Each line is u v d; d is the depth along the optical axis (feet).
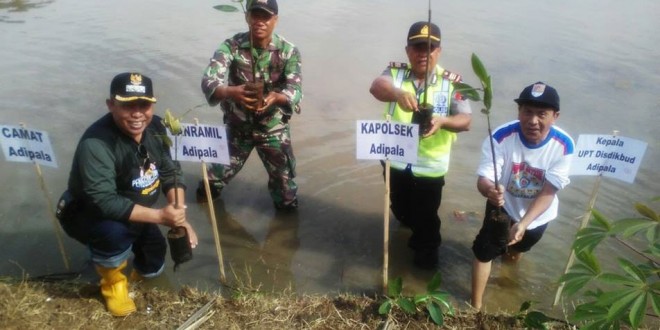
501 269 15.26
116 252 12.12
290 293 13.92
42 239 15.65
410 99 13.46
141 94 11.22
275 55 15.75
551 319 12.34
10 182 18.38
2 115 22.52
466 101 14.30
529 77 26.66
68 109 23.38
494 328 12.16
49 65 27.78
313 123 23.09
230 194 18.67
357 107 24.44
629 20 36.32
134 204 11.93
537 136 12.54
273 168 16.85
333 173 19.81
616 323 8.45
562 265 15.43
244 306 12.84
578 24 35.09
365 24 34.91
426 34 13.47
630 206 17.81
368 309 12.69
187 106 23.76
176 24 34.58
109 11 37.32
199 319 12.30
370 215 17.74
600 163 12.62
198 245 16.03
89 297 13.01
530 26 34.45
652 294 7.88
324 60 29.12
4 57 28.63
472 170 20.11
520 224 12.72
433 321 12.24
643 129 22.03
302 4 39.34
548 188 12.94
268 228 16.97
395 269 15.28
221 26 34.09
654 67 28.30
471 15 36.78
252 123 16.21
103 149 11.52
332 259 15.65
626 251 15.80
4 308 12.33
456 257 15.83
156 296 13.14
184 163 20.39
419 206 15.01
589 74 27.22
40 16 35.86
